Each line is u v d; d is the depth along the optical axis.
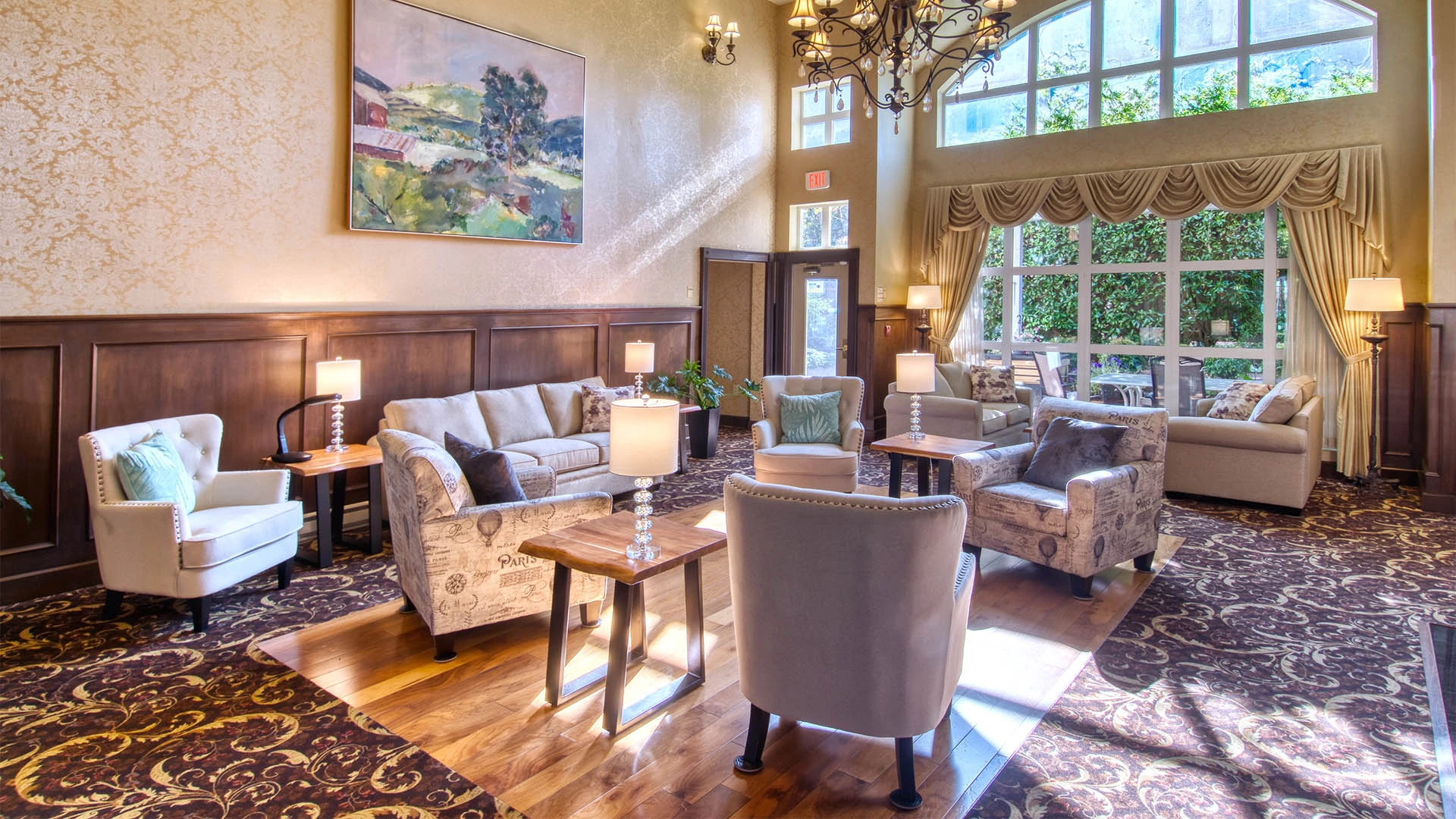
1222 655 3.31
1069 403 4.62
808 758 2.56
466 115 5.64
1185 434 5.92
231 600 3.90
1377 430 6.36
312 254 4.94
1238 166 6.96
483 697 2.95
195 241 4.42
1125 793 2.36
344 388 4.63
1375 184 6.43
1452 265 5.50
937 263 8.64
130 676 3.09
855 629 2.20
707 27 7.66
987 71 4.32
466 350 5.83
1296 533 5.11
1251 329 7.22
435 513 3.10
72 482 4.03
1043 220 8.29
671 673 3.14
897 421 7.64
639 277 7.18
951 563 2.19
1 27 3.73
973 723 2.78
